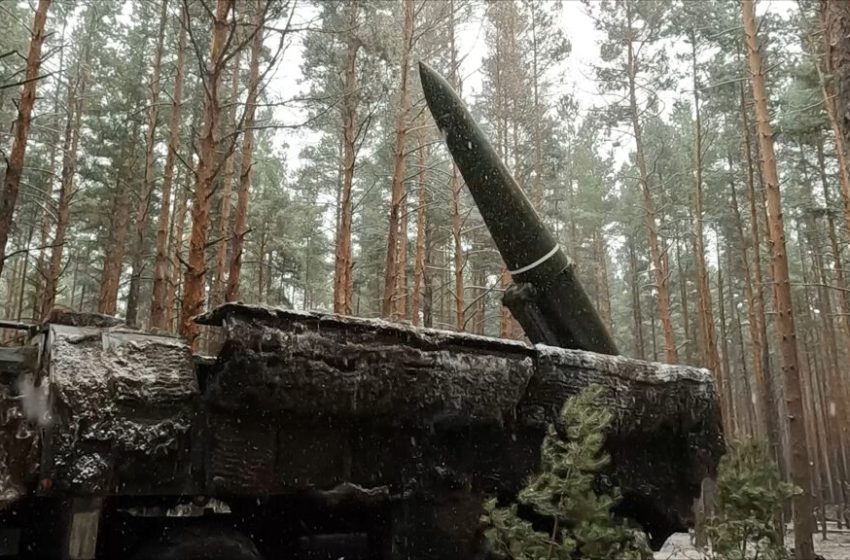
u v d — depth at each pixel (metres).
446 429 4.86
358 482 4.52
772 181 11.59
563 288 7.09
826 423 28.97
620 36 20.08
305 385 4.16
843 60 5.27
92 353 3.80
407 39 14.41
